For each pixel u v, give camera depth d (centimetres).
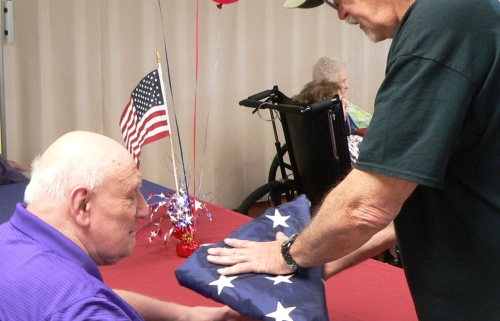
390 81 94
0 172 263
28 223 93
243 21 429
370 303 141
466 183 97
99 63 385
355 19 108
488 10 90
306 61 462
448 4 90
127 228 99
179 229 177
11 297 87
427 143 89
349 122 384
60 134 383
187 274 115
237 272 112
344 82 366
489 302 99
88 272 93
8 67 360
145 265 169
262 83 446
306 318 99
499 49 89
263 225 129
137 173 100
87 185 93
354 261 129
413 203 104
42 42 366
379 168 92
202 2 409
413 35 92
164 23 400
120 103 397
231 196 450
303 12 452
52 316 83
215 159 438
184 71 413
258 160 456
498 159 94
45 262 89
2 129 329
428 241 103
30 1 358
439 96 89
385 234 128
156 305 128
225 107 434
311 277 112
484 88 90
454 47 89
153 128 194
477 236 97
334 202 100
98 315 84
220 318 129
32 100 370
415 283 107
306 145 311
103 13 380
